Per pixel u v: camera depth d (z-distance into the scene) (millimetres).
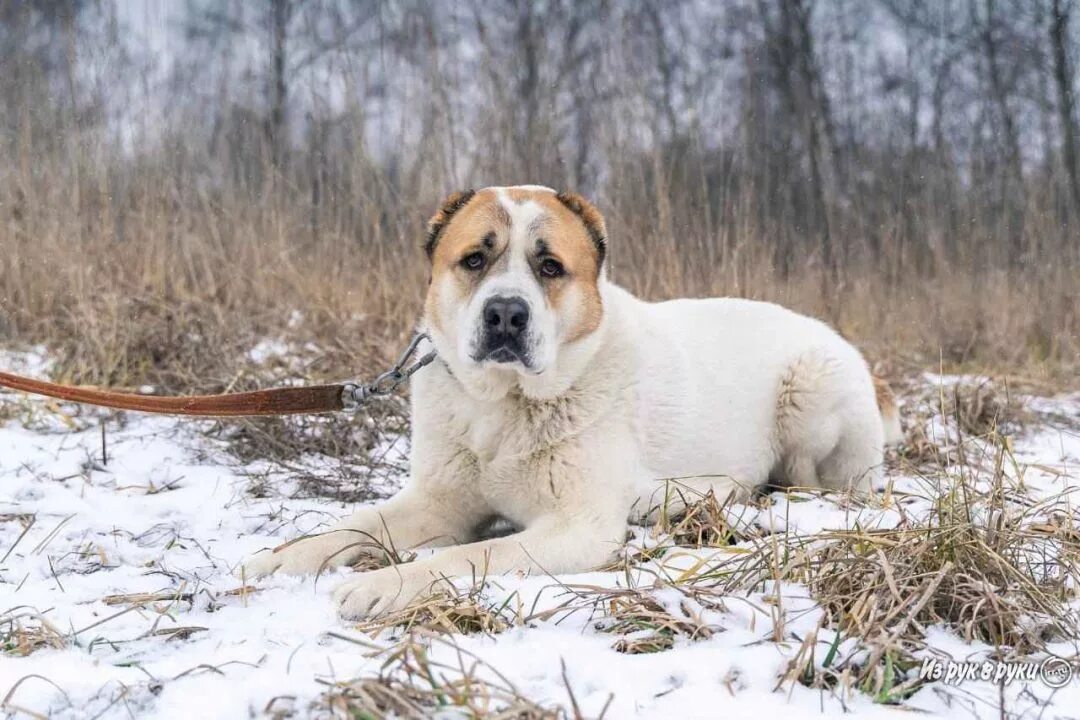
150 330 6395
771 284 7863
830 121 12594
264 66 10383
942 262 9617
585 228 3910
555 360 3676
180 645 2705
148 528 3832
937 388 6660
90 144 8109
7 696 2320
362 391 3875
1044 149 11922
